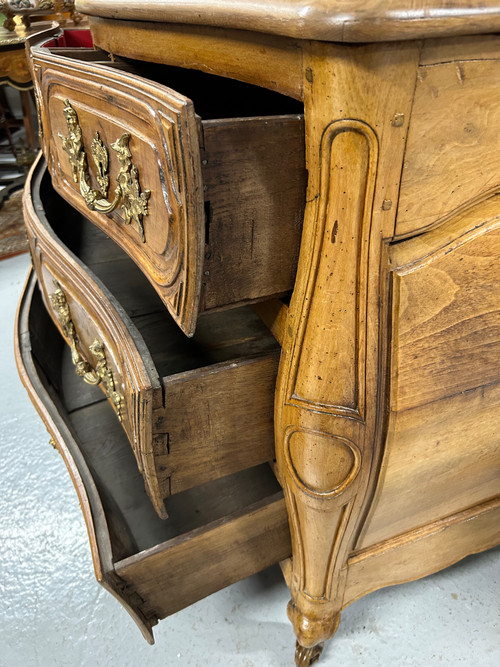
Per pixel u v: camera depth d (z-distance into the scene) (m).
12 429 1.10
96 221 0.65
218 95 0.74
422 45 0.32
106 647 0.73
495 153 0.40
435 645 0.72
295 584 0.65
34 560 0.85
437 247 0.41
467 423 0.53
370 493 0.53
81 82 0.53
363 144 0.35
